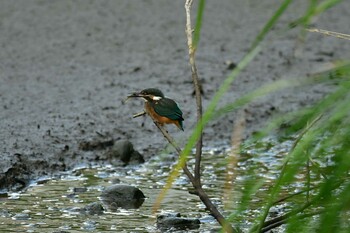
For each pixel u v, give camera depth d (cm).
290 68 1744
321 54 1864
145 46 1891
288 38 2000
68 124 1327
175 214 934
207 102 1490
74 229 889
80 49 1845
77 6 2236
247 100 571
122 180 1109
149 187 1074
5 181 1071
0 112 1370
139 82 1605
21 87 1538
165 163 1212
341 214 582
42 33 1964
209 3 2327
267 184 1052
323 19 2181
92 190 1056
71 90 1531
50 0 2275
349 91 557
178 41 1938
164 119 964
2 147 1187
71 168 1164
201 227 905
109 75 1648
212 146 1295
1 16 2100
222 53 1853
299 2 2358
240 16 2197
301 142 602
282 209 939
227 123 1402
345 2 2366
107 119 1373
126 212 962
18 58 1756
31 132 1270
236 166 1166
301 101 1516
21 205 983
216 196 1020
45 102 1444
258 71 1716
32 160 1153
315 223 617
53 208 970
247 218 919
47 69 1678
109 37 1955
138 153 1219
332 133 590
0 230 878
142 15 2167
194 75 711
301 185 1013
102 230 888
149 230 893
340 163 558
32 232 874
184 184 1091
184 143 1293
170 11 2214
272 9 2283
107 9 2217
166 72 1681
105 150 1234
